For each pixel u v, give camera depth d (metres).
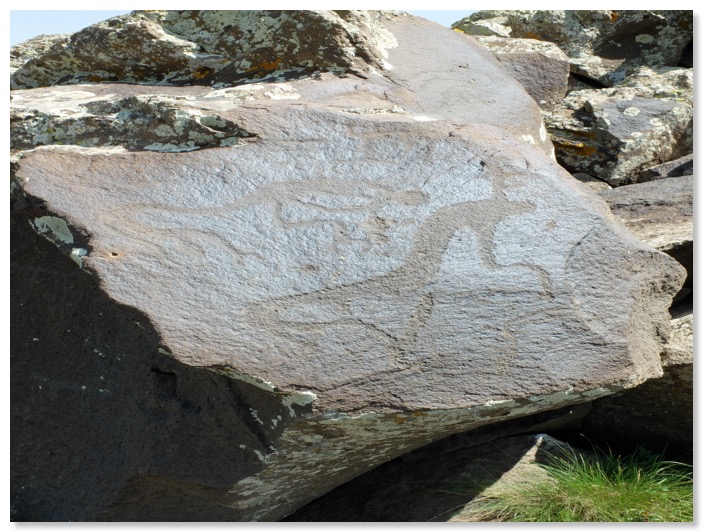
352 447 2.37
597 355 2.28
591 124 4.39
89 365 2.57
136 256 2.18
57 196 2.30
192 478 2.37
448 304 2.22
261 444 2.26
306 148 2.49
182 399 2.38
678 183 3.81
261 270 2.20
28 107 2.74
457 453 3.00
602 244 2.42
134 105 2.66
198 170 2.41
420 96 3.20
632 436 3.13
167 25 3.23
